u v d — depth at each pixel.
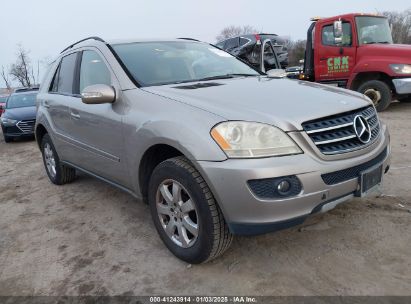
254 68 4.27
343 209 3.44
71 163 4.43
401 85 7.98
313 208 2.40
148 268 2.83
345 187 2.51
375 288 2.38
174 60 3.71
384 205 3.48
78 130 3.91
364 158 2.61
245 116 2.44
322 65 9.22
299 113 2.50
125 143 3.11
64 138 4.31
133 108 3.05
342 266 2.63
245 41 12.47
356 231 3.06
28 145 9.59
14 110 10.70
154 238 3.29
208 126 2.46
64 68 4.54
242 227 2.39
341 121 2.61
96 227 3.63
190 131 2.50
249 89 3.00
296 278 2.54
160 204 2.91
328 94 2.96
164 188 2.81
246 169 2.29
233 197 2.34
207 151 2.40
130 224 3.62
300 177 2.33
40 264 3.05
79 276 2.82
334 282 2.47
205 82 3.35
